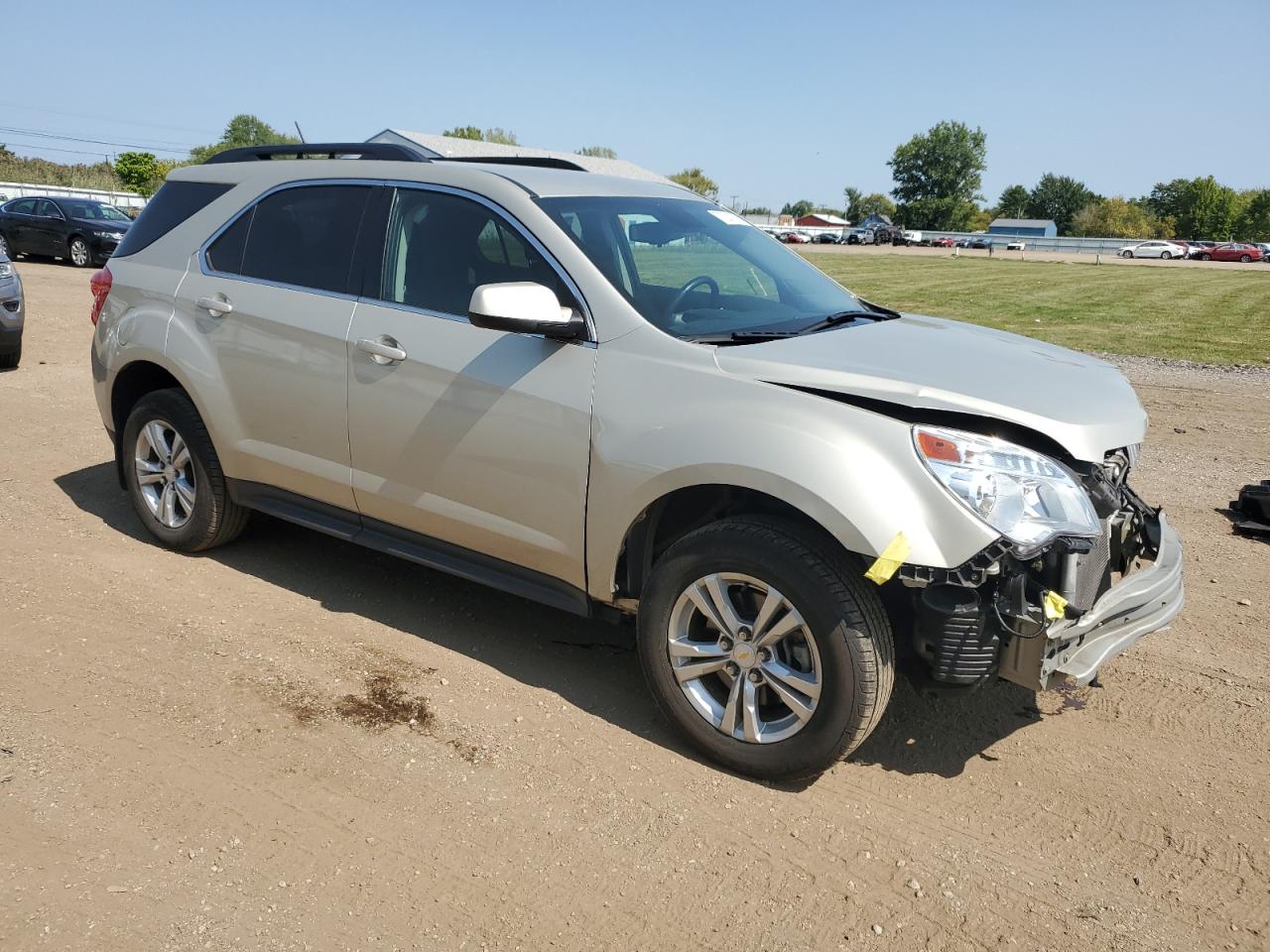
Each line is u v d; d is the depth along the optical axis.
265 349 4.21
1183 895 2.72
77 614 4.10
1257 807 3.12
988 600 2.87
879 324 3.85
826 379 3.03
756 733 3.14
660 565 3.25
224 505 4.63
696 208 4.29
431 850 2.78
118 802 2.90
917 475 2.82
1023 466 2.85
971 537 2.76
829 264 42.41
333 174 4.22
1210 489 6.72
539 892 2.63
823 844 2.88
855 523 2.81
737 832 2.92
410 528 3.95
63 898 2.50
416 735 3.34
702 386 3.16
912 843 2.90
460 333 3.66
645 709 3.60
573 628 4.24
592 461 3.33
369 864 2.71
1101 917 2.63
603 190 3.97
